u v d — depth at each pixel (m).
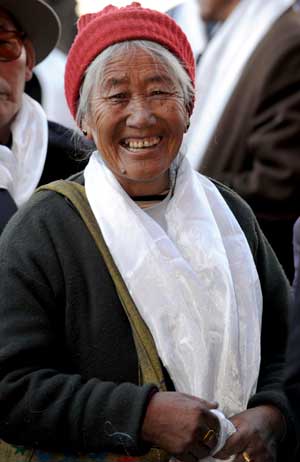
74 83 3.37
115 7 3.36
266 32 5.27
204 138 5.27
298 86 5.12
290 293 3.60
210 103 5.32
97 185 3.34
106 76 3.27
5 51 4.04
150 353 3.19
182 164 3.46
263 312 3.50
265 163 5.08
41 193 3.35
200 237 3.33
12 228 3.29
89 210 3.31
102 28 3.29
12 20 4.11
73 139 4.12
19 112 4.14
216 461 3.16
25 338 3.16
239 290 3.33
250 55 5.28
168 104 3.29
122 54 3.27
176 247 3.33
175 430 3.05
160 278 3.22
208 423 3.07
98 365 3.19
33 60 4.27
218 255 3.32
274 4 5.36
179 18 6.36
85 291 3.22
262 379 3.40
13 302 3.19
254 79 5.21
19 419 3.12
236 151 5.18
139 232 3.26
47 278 3.23
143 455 3.17
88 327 3.21
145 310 3.21
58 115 5.73
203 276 3.29
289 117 5.07
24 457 3.23
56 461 3.21
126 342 3.20
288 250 5.06
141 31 3.28
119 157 3.32
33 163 4.05
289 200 5.05
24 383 3.13
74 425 3.08
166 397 3.09
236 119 5.21
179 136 3.33
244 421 3.19
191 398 3.09
